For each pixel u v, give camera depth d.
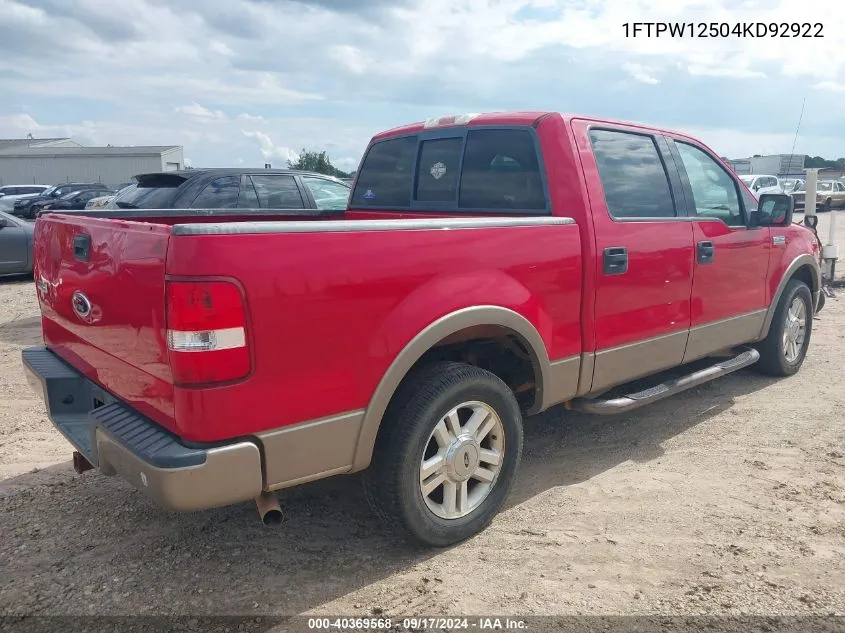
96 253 2.96
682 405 5.23
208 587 3.01
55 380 3.42
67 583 3.05
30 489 3.94
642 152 4.22
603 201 3.80
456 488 3.28
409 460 3.02
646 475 4.05
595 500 3.75
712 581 3.00
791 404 5.19
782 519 3.50
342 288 2.73
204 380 2.45
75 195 27.00
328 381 2.74
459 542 3.33
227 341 2.46
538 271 3.45
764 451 4.34
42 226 3.68
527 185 3.87
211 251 2.42
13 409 5.31
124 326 2.78
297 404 2.67
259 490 2.65
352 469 2.90
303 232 2.63
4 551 3.30
